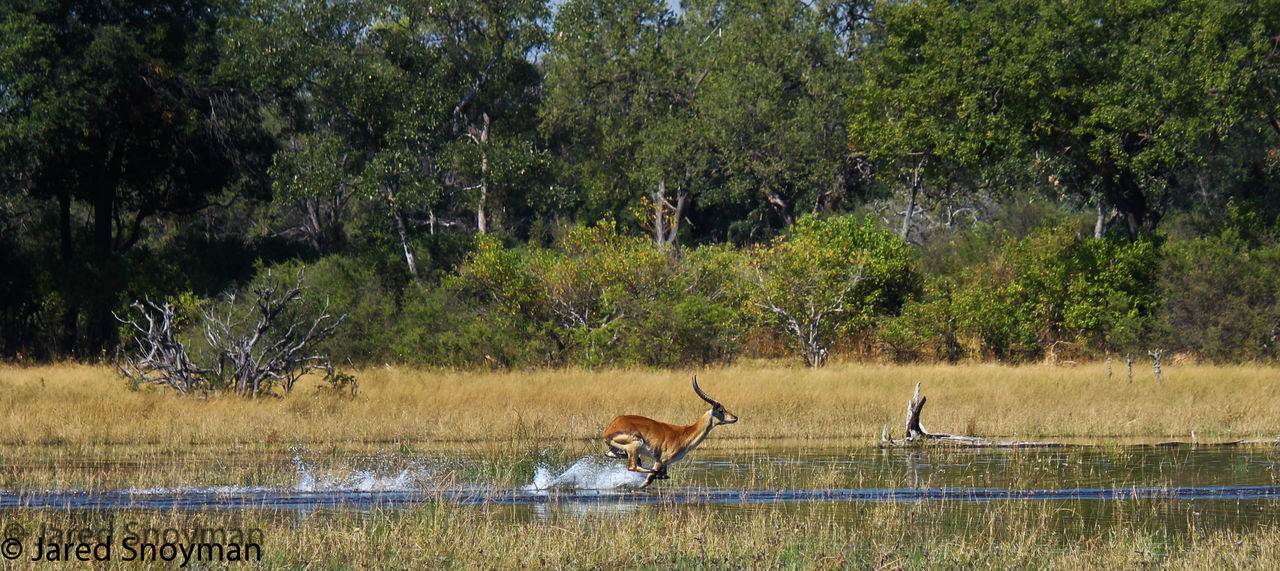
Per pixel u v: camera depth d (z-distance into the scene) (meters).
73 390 21.98
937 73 32.59
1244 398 20.09
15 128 34.56
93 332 38.66
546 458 13.79
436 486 11.65
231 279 40.59
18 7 35.88
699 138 44.97
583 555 8.66
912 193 43.12
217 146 40.12
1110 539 9.38
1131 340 31.81
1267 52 29.48
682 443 12.04
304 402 19.39
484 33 39.81
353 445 15.21
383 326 32.28
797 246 31.92
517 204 49.19
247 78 38.16
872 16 46.25
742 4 48.25
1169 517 10.45
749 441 15.77
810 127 43.53
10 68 34.78
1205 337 31.34
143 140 39.47
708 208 53.81
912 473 12.83
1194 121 29.58
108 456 14.11
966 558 8.67
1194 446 15.07
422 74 38.00
